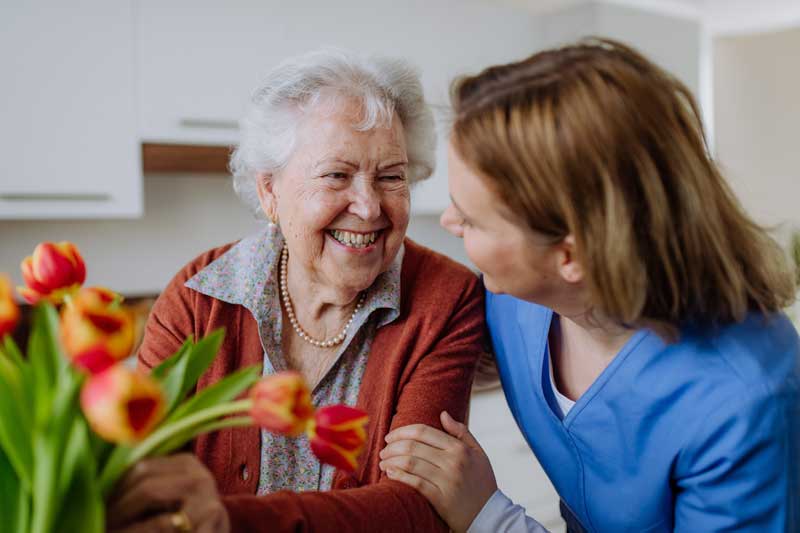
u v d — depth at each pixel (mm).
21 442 512
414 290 1109
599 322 886
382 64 1022
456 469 914
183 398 629
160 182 2629
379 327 1094
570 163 709
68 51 2094
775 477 819
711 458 841
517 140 720
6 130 2039
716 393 833
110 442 565
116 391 419
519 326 1071
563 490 1076
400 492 879
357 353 1094
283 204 1034
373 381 1063
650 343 885
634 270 736
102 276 2557
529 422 1081
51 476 482
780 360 842
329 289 1054
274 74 1019
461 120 769
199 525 599
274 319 1084
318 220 985
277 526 731
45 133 2088
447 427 983
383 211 1016
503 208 754
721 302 806
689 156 739
